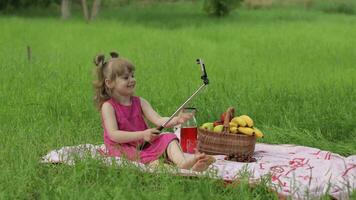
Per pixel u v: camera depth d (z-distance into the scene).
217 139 6.64
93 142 7.24
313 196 5.32
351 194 5.43
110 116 6.31
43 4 38.56
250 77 12.03
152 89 10.24
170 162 6.13
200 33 21.69
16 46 16.67
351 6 39.09
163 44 17.83
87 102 9.09
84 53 15.54
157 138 6.22
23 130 7.39
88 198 5.09
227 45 18.11
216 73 12.58
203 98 9.31
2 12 36.22
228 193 5.27
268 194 5.29
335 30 22.53
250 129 6.61
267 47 17.38
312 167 6.21
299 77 12.09
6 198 5.14
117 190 5.11
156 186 5.37
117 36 19.69
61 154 6.13
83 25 23.59
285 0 42.50
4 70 11.74
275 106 8.99
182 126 6.83
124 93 6.32
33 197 5.42
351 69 13.47
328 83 11.23
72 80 10.90
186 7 40.91
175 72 12.33
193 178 5.50
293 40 18.95
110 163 5.82
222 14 33.81
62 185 5.34
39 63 12.90
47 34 20.02
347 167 6.28
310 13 35.56
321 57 15.43
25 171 5.66
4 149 6.48
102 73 6.39
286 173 5.96
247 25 26.14
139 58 14.36
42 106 8.90
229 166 6.16
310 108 8.85
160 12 37.09
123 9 39.62
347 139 7.90
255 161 6.48
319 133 7.87
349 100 9.45
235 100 9.24
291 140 7.73
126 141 6.20
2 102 9.26
